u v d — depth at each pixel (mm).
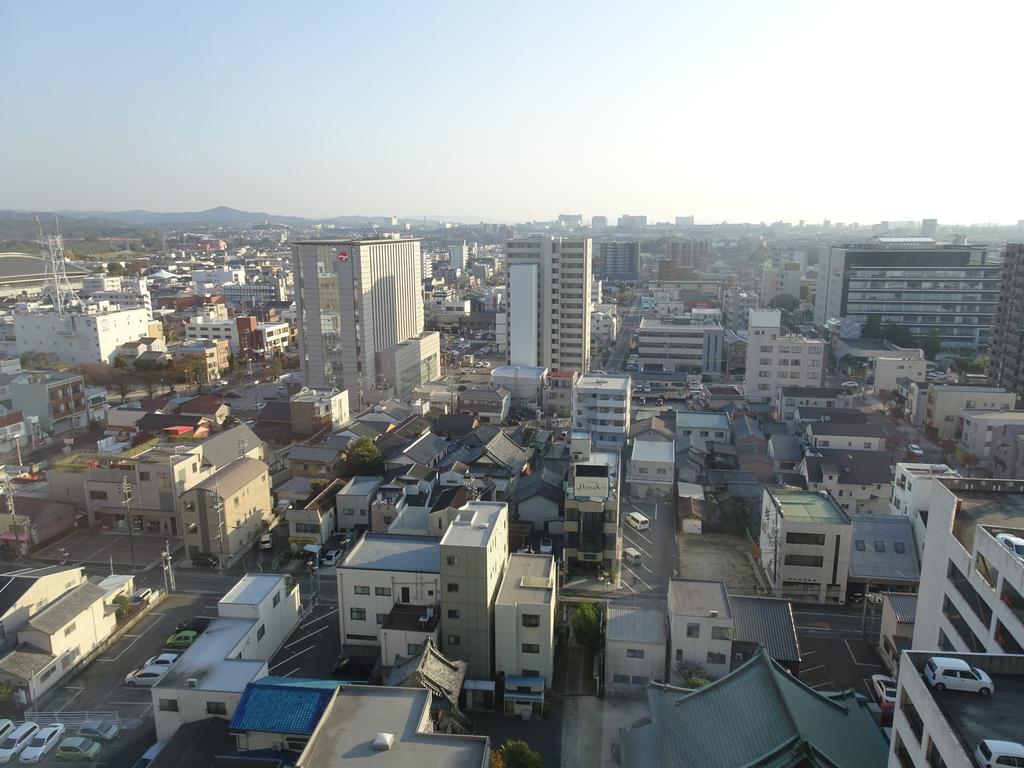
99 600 51500
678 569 63094
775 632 45281
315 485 74750
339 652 51062
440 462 84000
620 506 73500
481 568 45688
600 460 71625
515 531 66000
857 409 110312
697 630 44188
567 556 61875
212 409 100688
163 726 41125
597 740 41875
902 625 47750
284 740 36000
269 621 50000
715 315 174875
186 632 51844
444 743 30234
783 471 82438
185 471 71375
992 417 93062
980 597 32719
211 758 37094
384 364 119938
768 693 33312
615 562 61531
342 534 69375
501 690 46219
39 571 53344
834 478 74250
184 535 64625
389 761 29031
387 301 126688
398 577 49875
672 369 147625
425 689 34125
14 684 45219
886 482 73875
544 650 46156
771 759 30047
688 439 94938
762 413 110438
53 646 47156
